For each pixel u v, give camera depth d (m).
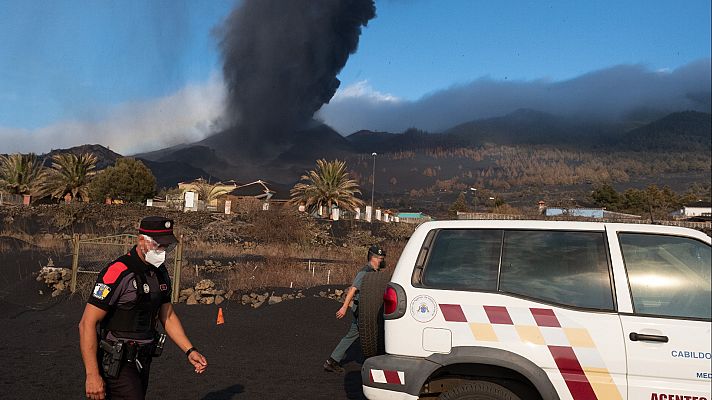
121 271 3.57
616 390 3.68
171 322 4.00
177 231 27.30
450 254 4.27
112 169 54.03
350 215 46.28
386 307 4.23
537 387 3.77
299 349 8.45
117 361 3.51
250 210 31.09
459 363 4.02
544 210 77.25
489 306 3.99
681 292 3.84
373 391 4.11
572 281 3.98
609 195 97.00
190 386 6.35
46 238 23.45
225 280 14.06
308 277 15.30
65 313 10.48
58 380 6.40
